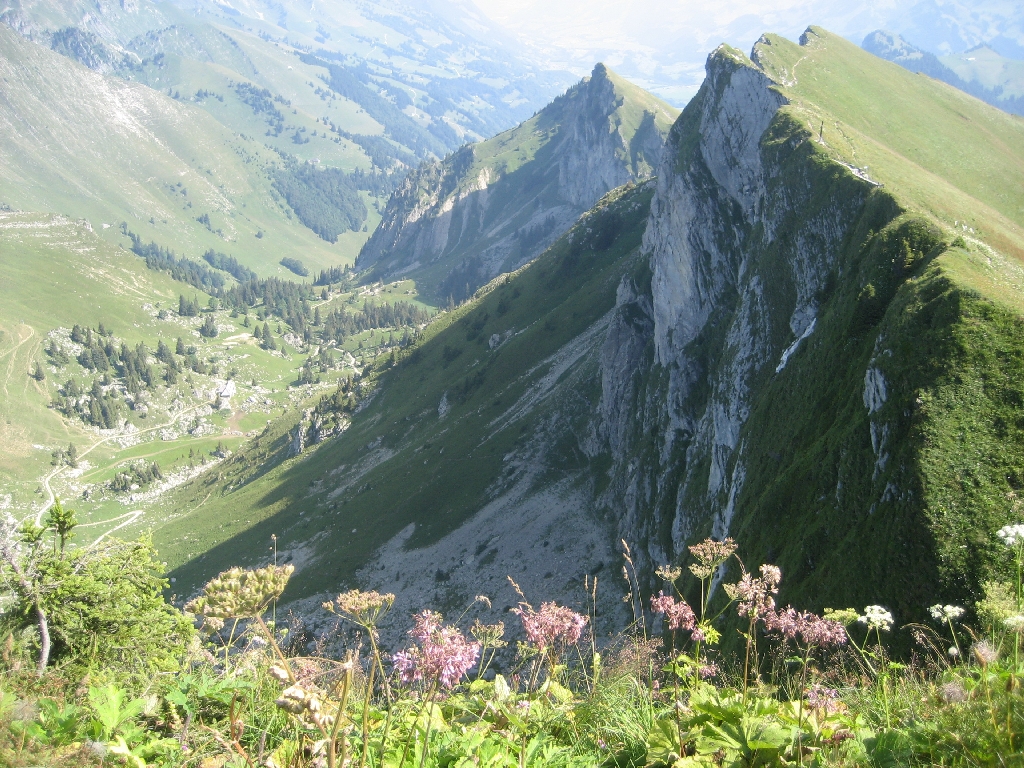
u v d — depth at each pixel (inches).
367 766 283.6
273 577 221.1
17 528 901.2
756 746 297.4
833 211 2812.5
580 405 5674.2
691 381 4018.2
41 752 270.8
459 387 7258.9
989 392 1637.6
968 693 282.2
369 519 5895.7
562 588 4308.6
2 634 796.0
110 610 860.6
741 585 348.8
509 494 5369.1
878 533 1574.8
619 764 334.3
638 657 382.9
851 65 4817.9
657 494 4057.6
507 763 306.2
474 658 247.1
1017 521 1376.7
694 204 4180.6
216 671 370.0
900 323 1886.1
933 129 4547.2
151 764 298.4
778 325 3009.4
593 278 7623.0
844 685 377.4
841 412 2094.0
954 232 2217.0
